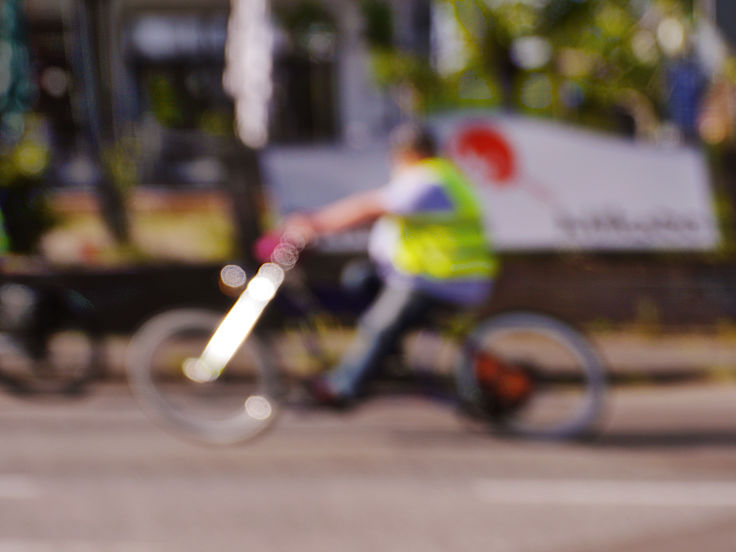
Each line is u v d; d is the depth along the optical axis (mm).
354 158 20156
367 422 13258
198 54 39062
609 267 20141
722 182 20172
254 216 20281
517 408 12047
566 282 20156
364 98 30641
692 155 20219
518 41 25078
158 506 9742
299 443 12203
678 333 19656
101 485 10445
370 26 26688
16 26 23016
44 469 11016
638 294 20047
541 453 11766
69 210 20578
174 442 12250
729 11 17844
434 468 11133
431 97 25031
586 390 12148
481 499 10008
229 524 9234
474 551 8547
